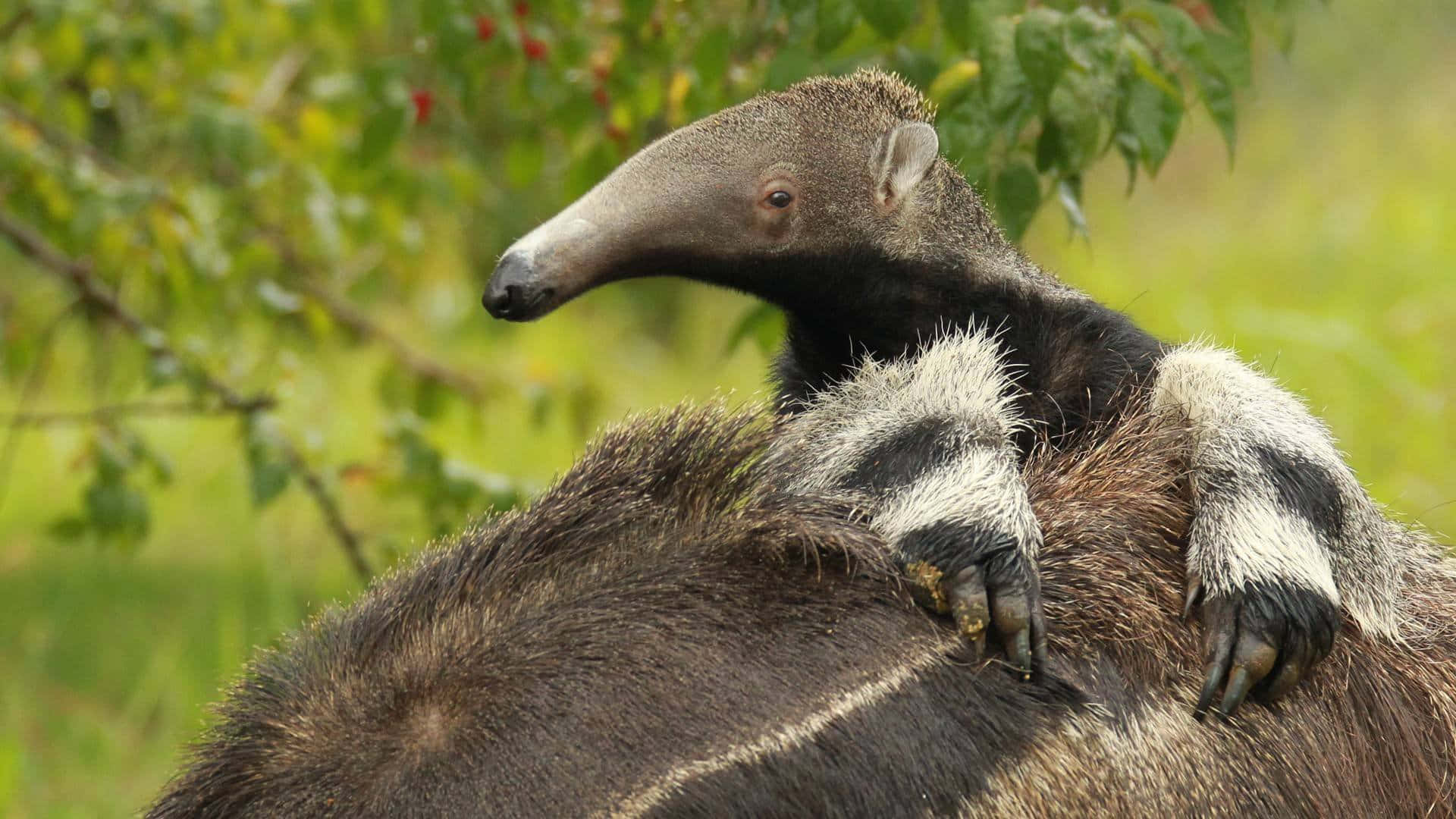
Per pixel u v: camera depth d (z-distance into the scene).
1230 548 6.50
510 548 6.27
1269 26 10.08
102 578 19.28
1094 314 8.54
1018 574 6.13
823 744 5.62
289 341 15.51
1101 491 6.94
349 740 5.78
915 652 5.95
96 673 16.34
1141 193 29.53
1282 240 25.14
